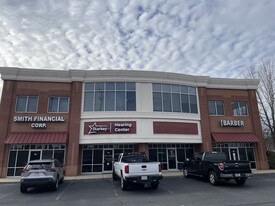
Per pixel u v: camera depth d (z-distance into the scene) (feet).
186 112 80.69
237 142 81.46
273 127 110.93
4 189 48.42
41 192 42.96
